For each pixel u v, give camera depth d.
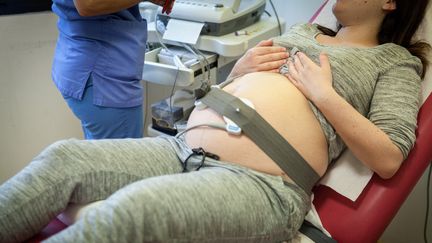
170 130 1.75
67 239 0.69
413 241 1.68
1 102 1.66
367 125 0.98
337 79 1.10
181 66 1.56
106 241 0.69
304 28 1.34
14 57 1.64
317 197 1.12
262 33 1.71
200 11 1.63
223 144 1.02
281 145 1.00
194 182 0.84
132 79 1.34
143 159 1.01
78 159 0.92
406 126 1.01
